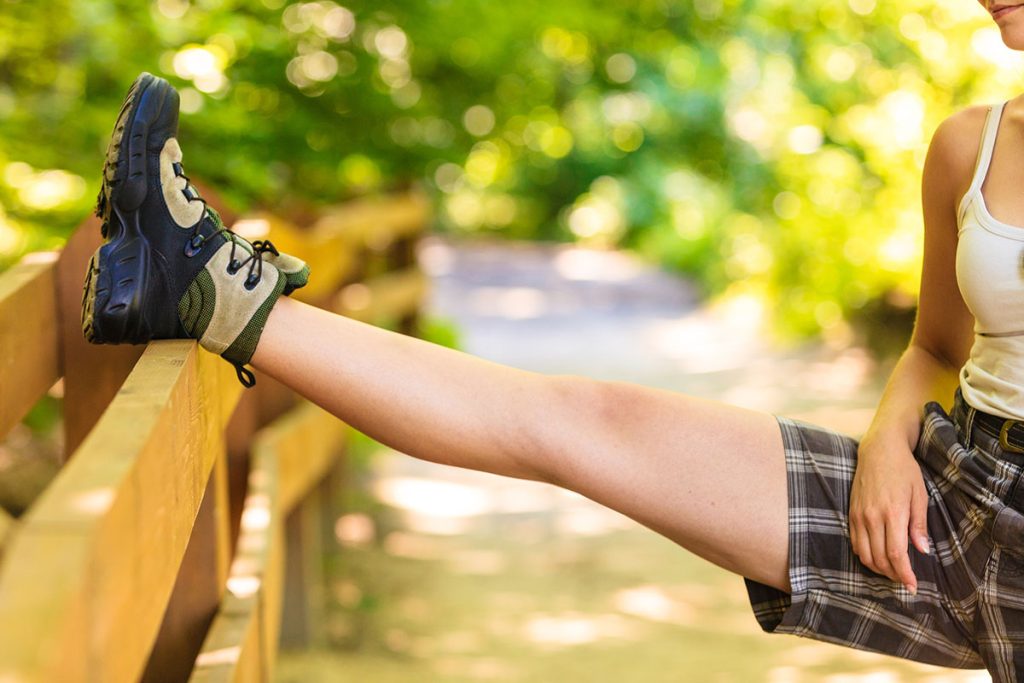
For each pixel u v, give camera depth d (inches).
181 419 70.1
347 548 233.8
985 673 163.2
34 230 182.9
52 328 96.7
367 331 86.7
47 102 198.4
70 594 39.0
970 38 356.8
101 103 197.8
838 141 430.3
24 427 172.6
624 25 427.2
